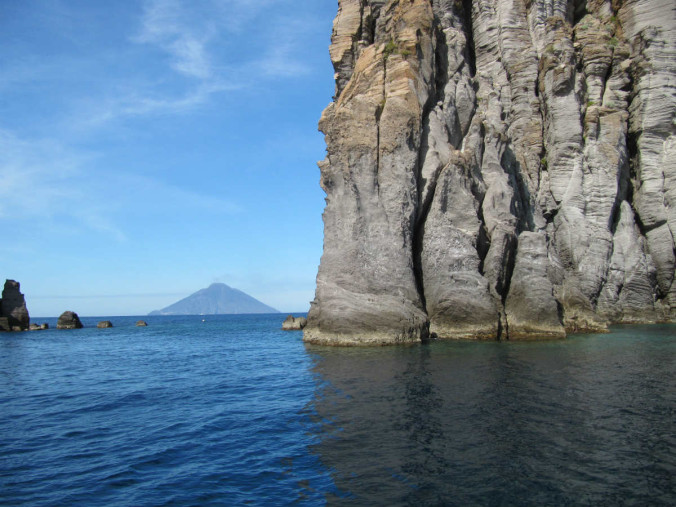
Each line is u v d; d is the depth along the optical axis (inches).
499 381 708.7
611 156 1914.4
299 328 2733.8
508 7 2052.2
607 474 379.9
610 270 1870.1
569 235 1860.2
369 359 957.8
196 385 857.5
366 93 1389.0
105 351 1663.4
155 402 716.7
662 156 1990.7
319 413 577.9
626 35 2102.6
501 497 344.8
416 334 1183.6
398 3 1565.0
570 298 1529.3
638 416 524.7
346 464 412.5
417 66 1386.6
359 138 1301.7
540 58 1988.2
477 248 1379.2
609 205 1884.8
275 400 676.7
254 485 384.8
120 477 411.5
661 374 755.4
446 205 1343.5
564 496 344.8
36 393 824.9
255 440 496.1
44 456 470.0
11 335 2738.7
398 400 610.9
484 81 1911.9
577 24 2073.1
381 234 1258.0
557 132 1920.5
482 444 445.7
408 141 1311.5
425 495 350.3
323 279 1282.0
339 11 1841.8
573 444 442.6
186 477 406.6
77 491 384.2
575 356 943.7
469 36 2153.1
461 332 1246.3
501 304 1291.8
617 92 2023.9
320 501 349.7
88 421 609.0
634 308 1870.1
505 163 1678.2
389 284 1216.8
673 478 371.6
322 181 1358.3
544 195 1905.8
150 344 1962.4
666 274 1935.3
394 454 428.1
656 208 1963.6
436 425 502.9
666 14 2009.1
